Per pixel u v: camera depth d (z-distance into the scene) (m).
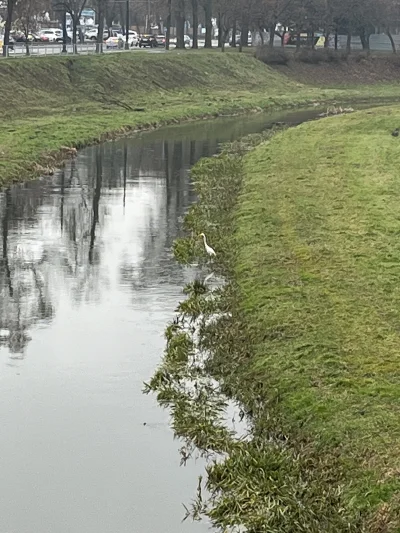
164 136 45.22
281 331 15.20
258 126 50.69
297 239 21.08
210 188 29.73
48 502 10.78
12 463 11.60
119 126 45.97
